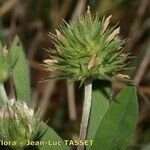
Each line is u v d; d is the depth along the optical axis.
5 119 0.11
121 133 0.11
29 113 0.11
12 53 0.13
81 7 0.21
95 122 0.13
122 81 0.11
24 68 0.13
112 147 0.12
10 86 0.18
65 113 0.23
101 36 0.11
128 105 0.11
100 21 0.12
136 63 0.22
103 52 0.11
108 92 0.13
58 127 0.21
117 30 0.12
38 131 0.12
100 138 0.12
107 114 0.11
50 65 0.11
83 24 0.12
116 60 0.11
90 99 0.12
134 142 0.20
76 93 0.23
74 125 0.20
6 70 0.13
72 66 0.11
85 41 0.11
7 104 0.12
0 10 0.26
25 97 0.13
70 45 0.11
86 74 0.11
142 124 0.21
